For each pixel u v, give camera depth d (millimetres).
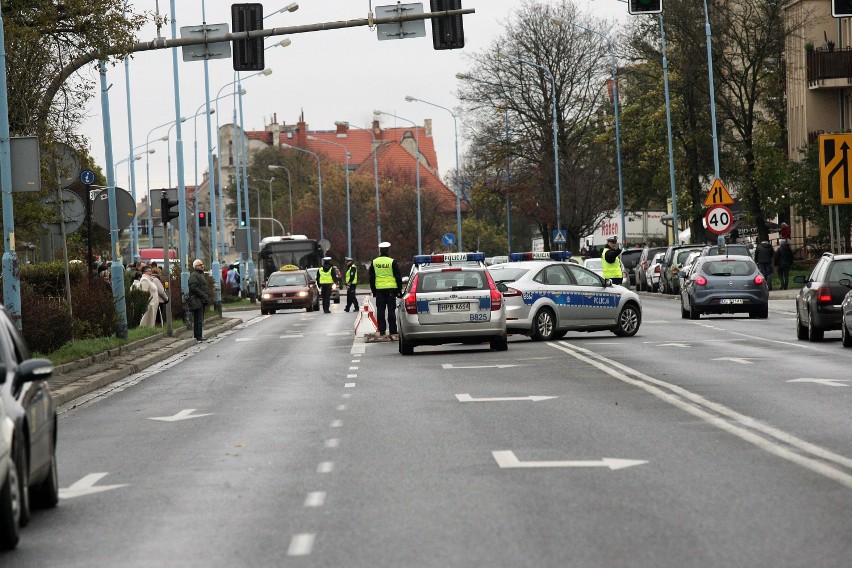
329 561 11289
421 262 47344
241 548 11977
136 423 23656
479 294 38688
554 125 116812
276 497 14711
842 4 35938
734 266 55219
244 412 24562
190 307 53219
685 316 56969
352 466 16859
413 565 11008
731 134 103812
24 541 12789
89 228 48531
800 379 27188
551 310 43281
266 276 117188
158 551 12023
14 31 39500
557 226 119500
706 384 26516
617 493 14172
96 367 36469
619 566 10711
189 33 41312
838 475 15023
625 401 23609
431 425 21016
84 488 16062
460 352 39625
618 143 110312
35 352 36312
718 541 11594
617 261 53062
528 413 22219
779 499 13578
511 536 12062
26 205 40656
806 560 10781
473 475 15695
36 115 41750
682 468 15789
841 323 38812
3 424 12234
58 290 49312
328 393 27766
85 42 41344
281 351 44688
